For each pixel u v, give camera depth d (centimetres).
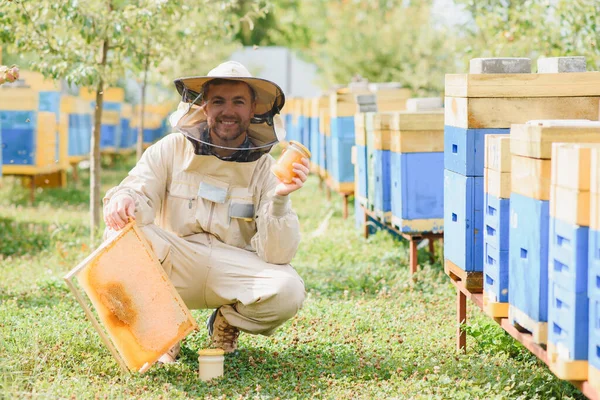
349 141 902
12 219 923
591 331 384
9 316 543
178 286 478
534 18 747
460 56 916
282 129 470
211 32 748
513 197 429
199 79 454
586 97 475
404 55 1716
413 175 632
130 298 456
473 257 480
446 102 500
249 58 2566
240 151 467
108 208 459
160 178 481
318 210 1062
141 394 443
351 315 566
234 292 473
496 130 474
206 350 465
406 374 470
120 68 750
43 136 1075
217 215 481
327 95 1212
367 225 808
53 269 682
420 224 636
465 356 496
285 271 473
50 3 662
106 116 1543
